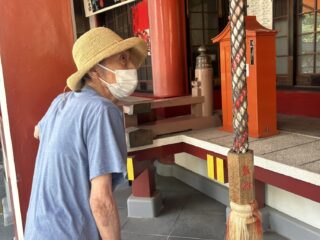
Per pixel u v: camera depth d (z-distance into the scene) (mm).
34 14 1999
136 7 4664
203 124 3123
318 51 3119
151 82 4547
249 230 972
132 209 3537
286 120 3186
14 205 2238
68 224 1299
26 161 2105
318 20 3068
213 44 4145
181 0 3475
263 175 2152
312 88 3221
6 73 1981
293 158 2070
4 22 1939
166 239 3078
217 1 4102
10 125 2037
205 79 3117
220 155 2498
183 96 3328
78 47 1391
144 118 3047
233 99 958
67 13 2080
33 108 2066
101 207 1256
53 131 1374
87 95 1378
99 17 5793
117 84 1442
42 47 2037
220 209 3607
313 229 2693
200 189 4090
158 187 4297
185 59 3682
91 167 1266
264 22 3533
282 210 2990
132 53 1562
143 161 2922
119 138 1316
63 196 1308
